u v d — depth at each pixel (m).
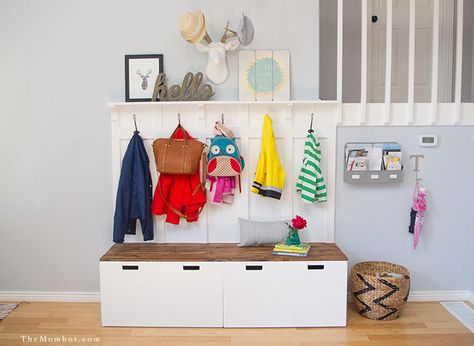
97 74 3.02
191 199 2.92
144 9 2.98
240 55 2.96
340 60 2.92
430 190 3.07
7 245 3.14
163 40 2.99
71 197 3.10
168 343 2.53
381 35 3.53
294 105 2.97
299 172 3.00
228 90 3.00
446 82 3.42
